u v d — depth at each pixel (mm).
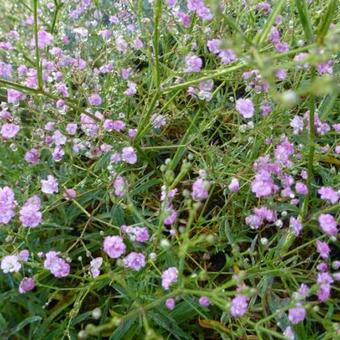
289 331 135
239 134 185
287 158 166
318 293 137
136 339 156
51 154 195
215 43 169
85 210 171
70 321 148
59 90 190
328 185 180
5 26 225
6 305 159
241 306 127
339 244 171
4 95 211
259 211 160
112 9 239
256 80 176
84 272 158
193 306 149
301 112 210
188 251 167
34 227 167
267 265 154
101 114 190
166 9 202
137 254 144
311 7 206
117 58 216
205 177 165
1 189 161
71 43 239
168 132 216
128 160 177
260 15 221
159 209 171
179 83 183
